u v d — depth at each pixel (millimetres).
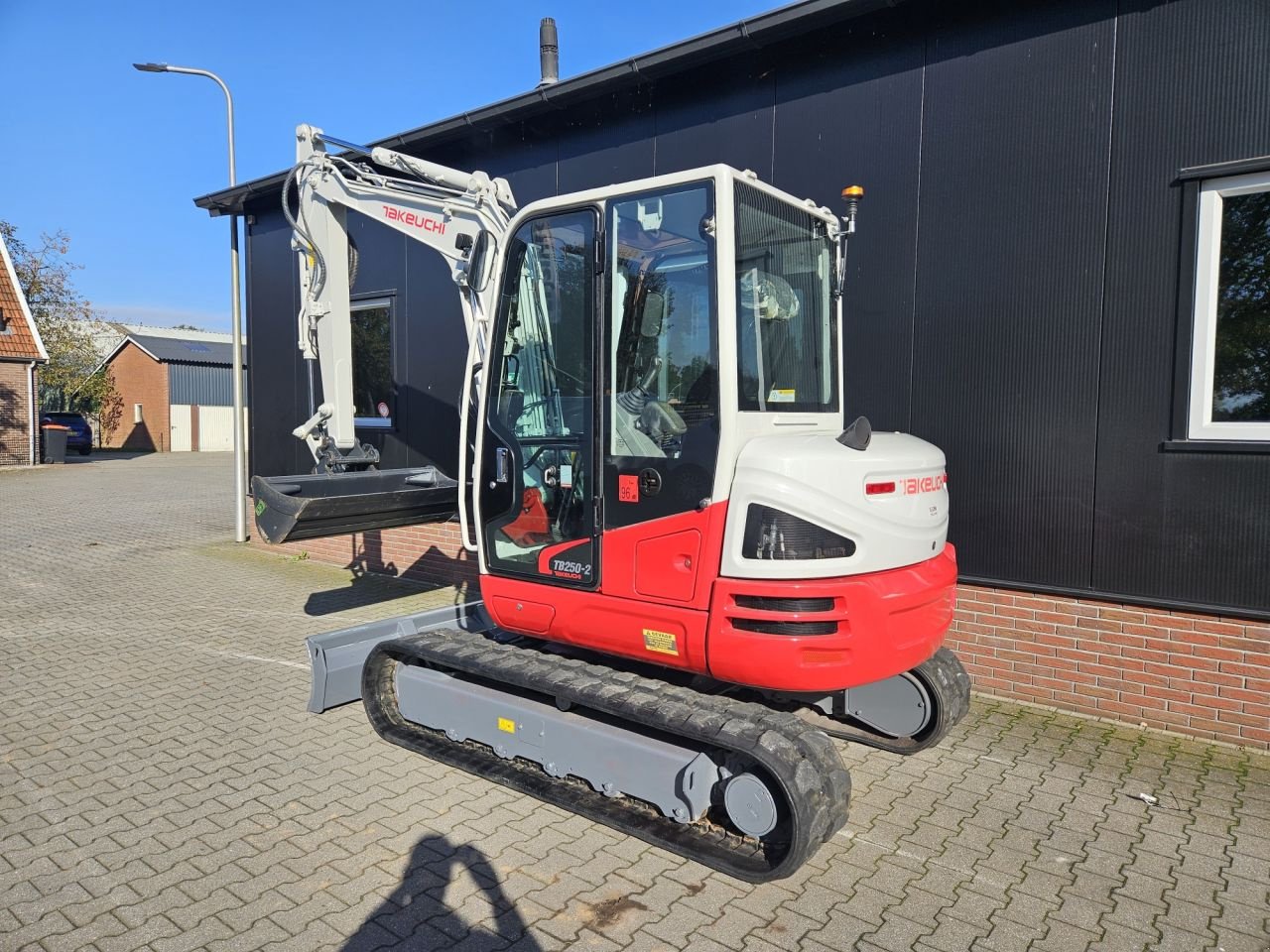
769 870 3072
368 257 8586
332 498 4590
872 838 3566
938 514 3686
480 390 4195
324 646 4676
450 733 4195
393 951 2799
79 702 5059
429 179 4941
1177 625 4617
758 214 3590
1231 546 4445
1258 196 4355
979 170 5098
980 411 5160
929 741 4230
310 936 2871
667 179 3414
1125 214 4660
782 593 3166
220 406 37219
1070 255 4832
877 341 5520
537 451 3875
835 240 4293
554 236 3805
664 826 3410
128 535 11461
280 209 9641
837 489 3240
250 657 5965
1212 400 4543
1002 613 5148
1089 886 3225
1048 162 4875
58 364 31781
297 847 3441
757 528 3199
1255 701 4426
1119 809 3816
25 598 7785
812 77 5695
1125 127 4637
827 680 3217
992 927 2969
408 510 5039
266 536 4680
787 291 3842
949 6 5152
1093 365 4793
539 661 3949
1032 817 3748
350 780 4051
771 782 3084
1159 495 4629
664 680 4047
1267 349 4391
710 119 6172
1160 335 4598
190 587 8273
